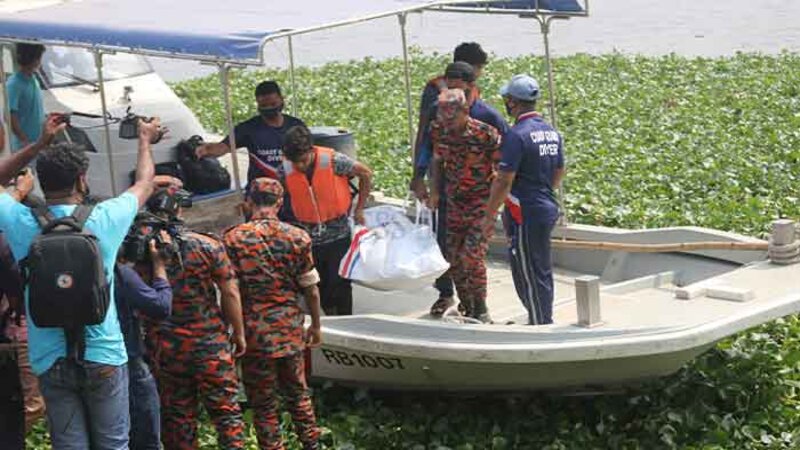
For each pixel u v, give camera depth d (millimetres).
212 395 7316
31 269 6215
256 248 7453
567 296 9891
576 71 22484
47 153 6504
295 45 29859
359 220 9219
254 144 9328
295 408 7691
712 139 16203
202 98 21750
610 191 13922
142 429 7156
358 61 25484
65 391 6469
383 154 16172
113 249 6453
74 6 9766
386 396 8797
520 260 8781
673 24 30500
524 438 8156
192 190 10562
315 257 8953
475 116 9250
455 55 9789
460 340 7965
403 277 8875
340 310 9164
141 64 12758
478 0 9219
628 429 8203
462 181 9062
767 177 14133
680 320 8070
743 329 8047
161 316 6895
